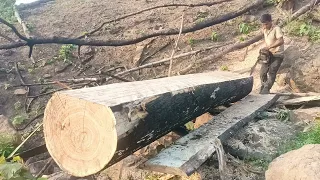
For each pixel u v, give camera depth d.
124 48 9.88
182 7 10.84
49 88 9.08
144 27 10.38
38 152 5.63
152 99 3.58
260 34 8.34
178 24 10.12
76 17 11.65
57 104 3.45
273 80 6.50
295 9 9.37
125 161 4.75
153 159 3.71
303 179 3.05
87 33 9.68
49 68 9.73
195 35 9.70
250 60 8.11
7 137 5.66
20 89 9.05
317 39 7.85
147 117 3.50
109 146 3.20
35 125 7.92
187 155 3.72
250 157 4.13
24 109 8.55
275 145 4.24
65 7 12.55
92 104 3.23
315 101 5.52
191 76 5.25
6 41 10.52
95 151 3.29
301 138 4.29
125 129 3.24
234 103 5.50
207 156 3.76
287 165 3.26
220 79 5.05
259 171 3.91
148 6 11.52
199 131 4.33
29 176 3.61
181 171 3.49
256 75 7.43
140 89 3.90
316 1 8.59
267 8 9.85
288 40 7.98
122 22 10.82
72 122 3.38
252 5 8.91
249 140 4.39
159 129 3.81
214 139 3.99
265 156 4.05
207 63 8.59
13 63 10.00
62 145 3.50
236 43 8.50
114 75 7.96
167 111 3.82
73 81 7.78
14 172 3.41
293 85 6.77
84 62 9.75
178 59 9.07
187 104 4.17
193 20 10.11
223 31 9.56
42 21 11.70
